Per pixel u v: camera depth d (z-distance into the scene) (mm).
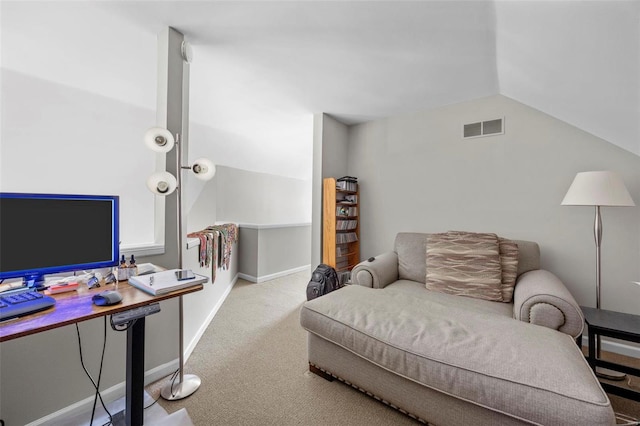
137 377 1182
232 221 4316
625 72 1261
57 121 2340
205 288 2342
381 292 1851
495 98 2477
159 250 1620
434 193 2830
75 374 1281
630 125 1635
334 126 3271
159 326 1626
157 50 1833
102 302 914
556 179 2176
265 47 1859
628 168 1915
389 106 2852
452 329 1279
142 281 1107
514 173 2365
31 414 1158
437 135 2816
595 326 1371
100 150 2615
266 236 3902
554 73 1606
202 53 1936
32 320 785
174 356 1702
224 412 1339
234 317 2541
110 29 1669
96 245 1130
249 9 1496
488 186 2502
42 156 2352
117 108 2582
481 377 1019
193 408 1364
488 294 1882
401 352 1210
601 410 828
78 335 1289
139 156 2852
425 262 2352
